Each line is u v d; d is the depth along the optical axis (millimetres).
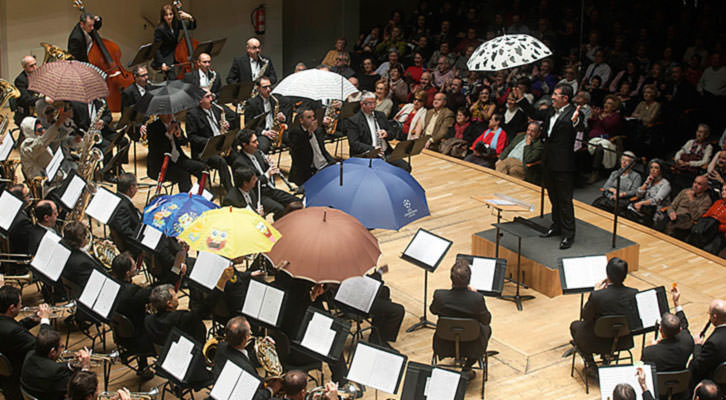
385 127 11961
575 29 12977
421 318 8648
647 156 11188
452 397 6203
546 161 9594
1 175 10227
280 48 18375
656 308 7328
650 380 6422
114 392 6695
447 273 9758
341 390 6531
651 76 11430
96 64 13844
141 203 11367
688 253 10445
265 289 6871
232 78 13844
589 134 11773
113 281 6996
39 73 9930
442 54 15492
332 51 16391
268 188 10742
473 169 13195
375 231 10930
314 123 11141
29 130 10195
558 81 13375
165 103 10398
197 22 17594
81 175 9500
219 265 7113
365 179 8875
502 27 14562
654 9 11445
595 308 7363
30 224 8570
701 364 6879
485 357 7461
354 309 7371
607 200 11500
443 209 11617
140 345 7070
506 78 13906
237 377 5910
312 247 7043
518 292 9117
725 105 10617
